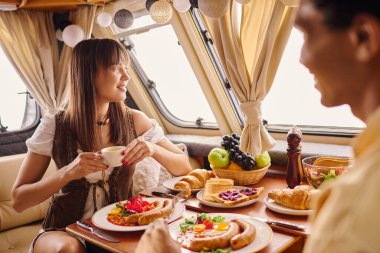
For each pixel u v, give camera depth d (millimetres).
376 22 358
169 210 1374
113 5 3037
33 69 3168
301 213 1323
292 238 1161
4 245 2361
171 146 2076
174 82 3369
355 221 324
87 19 3107
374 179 333
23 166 1766
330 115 2416
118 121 1887
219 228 1232
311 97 2473
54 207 1740
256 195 1518
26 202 1614
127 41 3393
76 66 1768
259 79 1747
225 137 1865
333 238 333
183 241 1161
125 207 1472
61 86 3340
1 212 2510
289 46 2414
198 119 3305
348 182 355
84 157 1530
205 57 2734
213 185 1608
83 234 1340
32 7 3031
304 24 420
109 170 1797
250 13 1794
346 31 378
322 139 2420
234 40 1784
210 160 1818
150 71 3488
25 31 3117
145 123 2049
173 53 3199
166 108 3592
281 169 2176
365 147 385
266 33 1697
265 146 1794
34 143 1761
